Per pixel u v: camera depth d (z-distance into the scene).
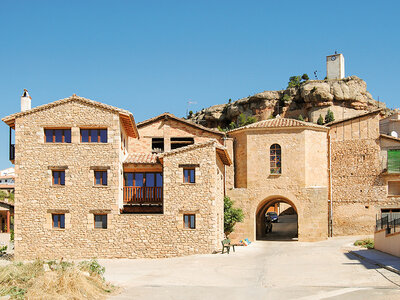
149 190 37.53
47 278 19.17
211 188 34.59
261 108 91.00
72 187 34.97
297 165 44.41
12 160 37.50
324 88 85.00
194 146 35.03
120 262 32.25
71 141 35.38
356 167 47.09
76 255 34.34
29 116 35.59
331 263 27.77
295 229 56.06
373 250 34.22
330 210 46.94
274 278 23.06
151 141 46.84
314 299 17.81
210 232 34.22
